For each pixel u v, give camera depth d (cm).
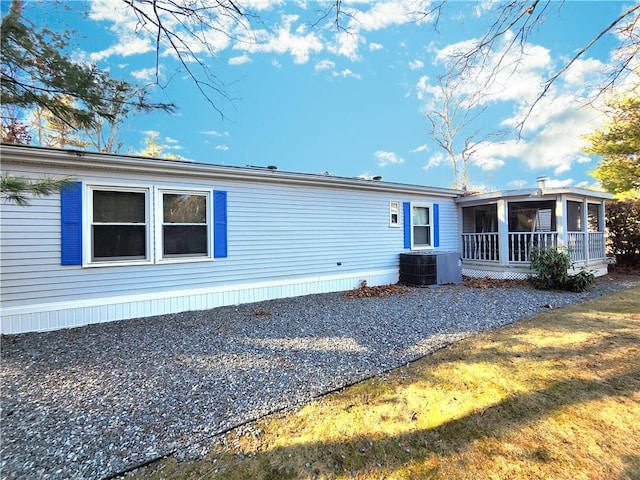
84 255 540
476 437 231
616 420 247
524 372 333
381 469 202
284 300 723
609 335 439
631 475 192
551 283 802
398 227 961
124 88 328
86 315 541
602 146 1235
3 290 486
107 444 225
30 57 281
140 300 587
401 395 291
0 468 201
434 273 898
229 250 681
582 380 312
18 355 395
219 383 317
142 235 594
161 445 225
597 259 1016
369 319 547
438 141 1906
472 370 340
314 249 800
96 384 317
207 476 197
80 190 536
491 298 706
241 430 242
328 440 230
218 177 665
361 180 841
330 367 353
